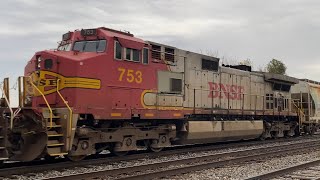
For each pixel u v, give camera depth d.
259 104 21.88
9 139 10.05
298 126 26.12
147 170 10.65
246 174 10.29
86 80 11.70
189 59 16.61
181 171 10.20
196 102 16.84
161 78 14.73
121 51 12.93
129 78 13.20
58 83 11.60
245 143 19.97
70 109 10.76
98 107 12.03
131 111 13.16
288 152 15.40
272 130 22.98
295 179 9.43
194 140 16.58
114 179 8.66
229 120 19.23
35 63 12.19
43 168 10.17
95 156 13.55
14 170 9.55
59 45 13.77
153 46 14.54
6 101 10.15
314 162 11.99
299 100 27.27
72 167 10.84
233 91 19.70
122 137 12.96
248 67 22.39
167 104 14.90
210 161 12.69
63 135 10.69
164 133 15.00
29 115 10.33
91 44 12.77
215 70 18.39
